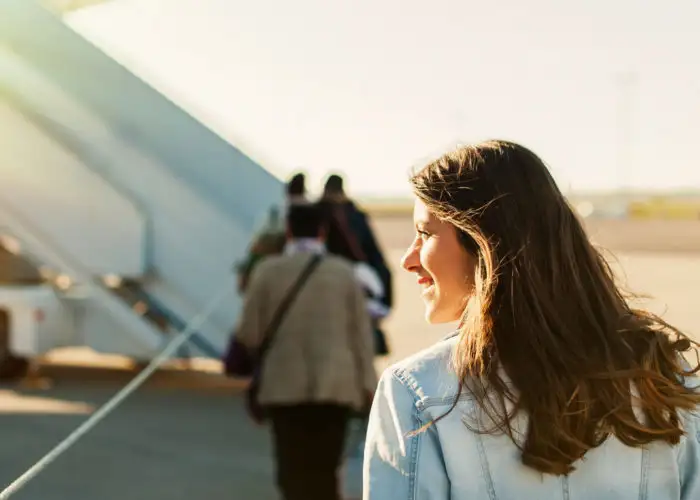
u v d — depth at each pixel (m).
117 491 5.06
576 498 1.42
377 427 1.50
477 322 1.48
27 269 8.45
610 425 1.42
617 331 1.49
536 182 1.53
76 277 8.09
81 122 8.24
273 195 8.07
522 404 1.42
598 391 1.43
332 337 3.79
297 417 3.78
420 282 1.64
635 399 1.46
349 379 3.79
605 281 1.55
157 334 7.92
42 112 8.20
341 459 3.94
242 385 8.27
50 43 8.13
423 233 1.60
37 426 6.52
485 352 1.46
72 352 9.83
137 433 6.41
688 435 1.49
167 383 8.29
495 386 1.43
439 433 1.44
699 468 1.48
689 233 36.91
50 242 8.16
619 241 30.36
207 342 8.14
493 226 1.50
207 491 5.15
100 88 8.20
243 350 3.89
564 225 1.53
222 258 8.11
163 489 5.15
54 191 8.14
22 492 4.96
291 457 3.80
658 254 25.17
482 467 1.42
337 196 6.11
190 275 8.18
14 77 8.12
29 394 7.66
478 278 1.51
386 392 1.51
